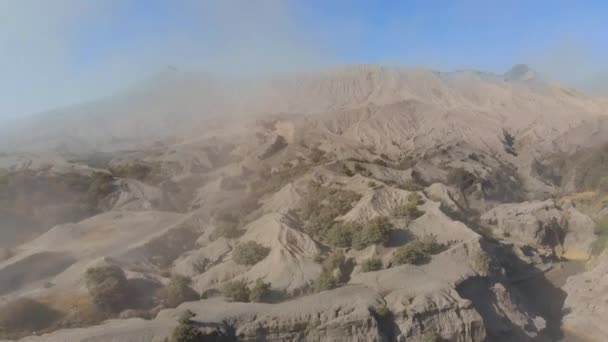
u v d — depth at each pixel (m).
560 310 56.22
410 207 61.72
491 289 51.81
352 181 79.62
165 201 93.56
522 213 75.75
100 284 49.06
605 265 56.75
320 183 82.56
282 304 45.72
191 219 74.88
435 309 44.84
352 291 47.09
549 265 67.38
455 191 79.44
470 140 138.50
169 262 64.25
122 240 68.94
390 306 45.22
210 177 113.19
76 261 62.31
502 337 47.88
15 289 56.69
